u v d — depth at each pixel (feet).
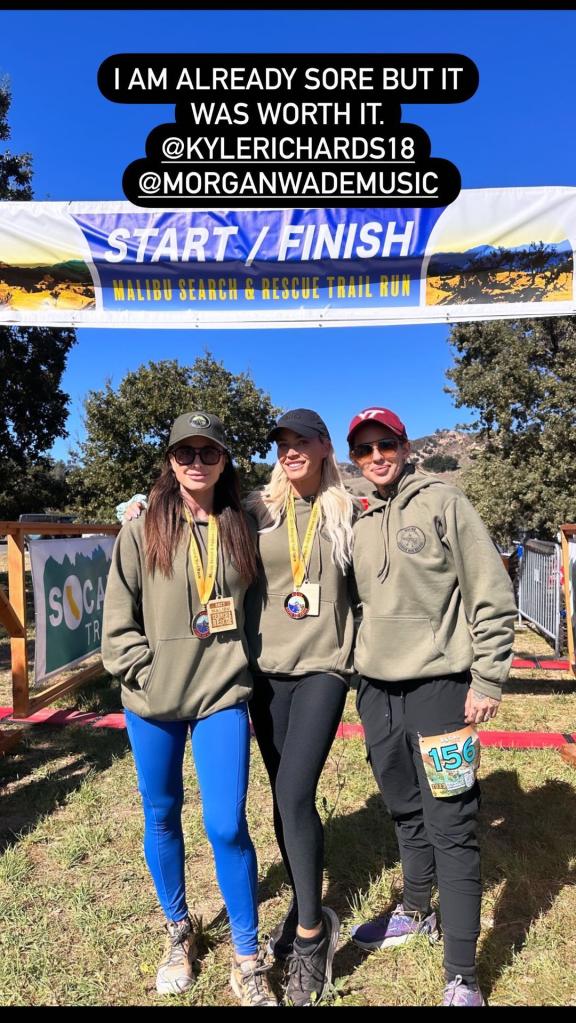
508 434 45.16
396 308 14.07
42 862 9.20
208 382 73.15
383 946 7.18
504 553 36.83
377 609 6.42
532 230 13.61
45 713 16.02
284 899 8.14
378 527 6.48
